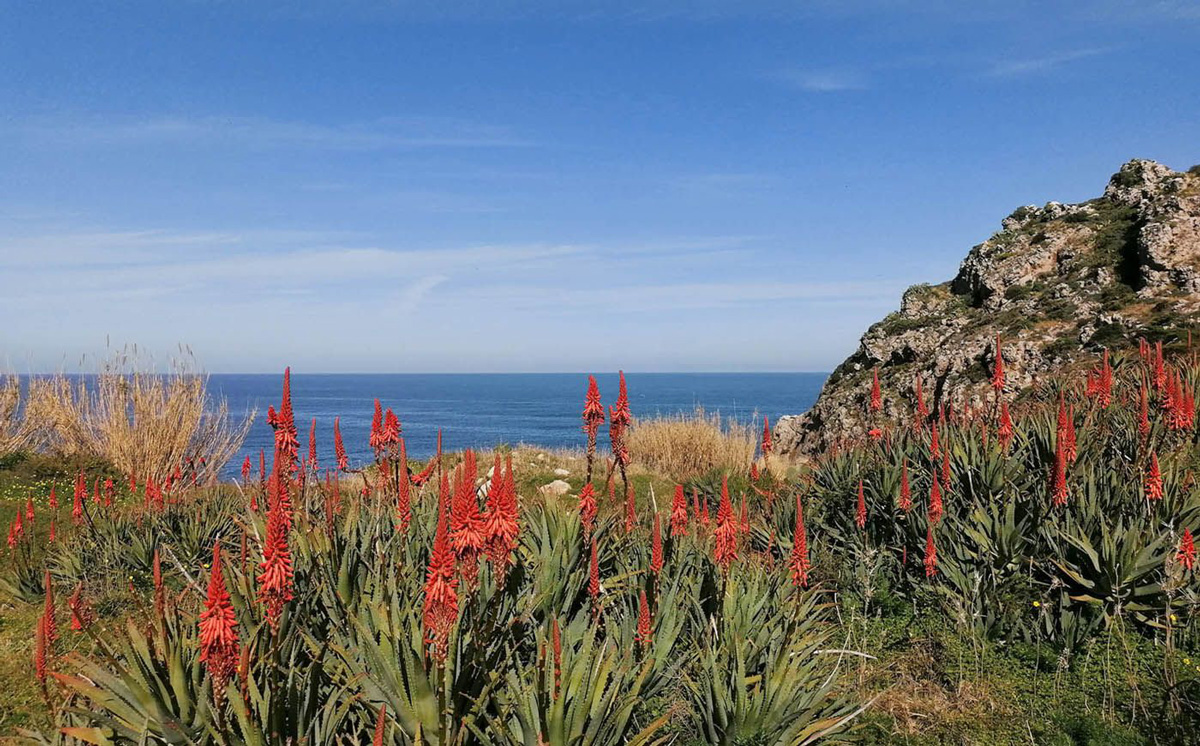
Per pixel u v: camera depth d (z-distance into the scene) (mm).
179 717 3729
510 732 3709
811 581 7484
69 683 3732
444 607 3523
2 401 17609
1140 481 7113
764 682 4750
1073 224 28656
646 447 18156
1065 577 6656
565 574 5484
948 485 7742
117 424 16234
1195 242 22797
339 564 5133
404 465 5871
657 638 5004
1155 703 5074
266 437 67312
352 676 3992
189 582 4594
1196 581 6000
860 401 24719
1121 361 15289
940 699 5488
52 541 9430
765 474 13320
